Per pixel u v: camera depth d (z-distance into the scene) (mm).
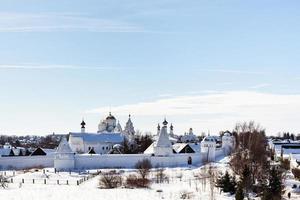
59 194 109625
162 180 140750
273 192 110875
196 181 138750
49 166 185250
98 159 180750
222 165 181625
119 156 183500
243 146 193000
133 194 111625
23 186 125750
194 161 197250
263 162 151625
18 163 181625
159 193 114688
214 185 125812
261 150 183000
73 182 136250
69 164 172250
